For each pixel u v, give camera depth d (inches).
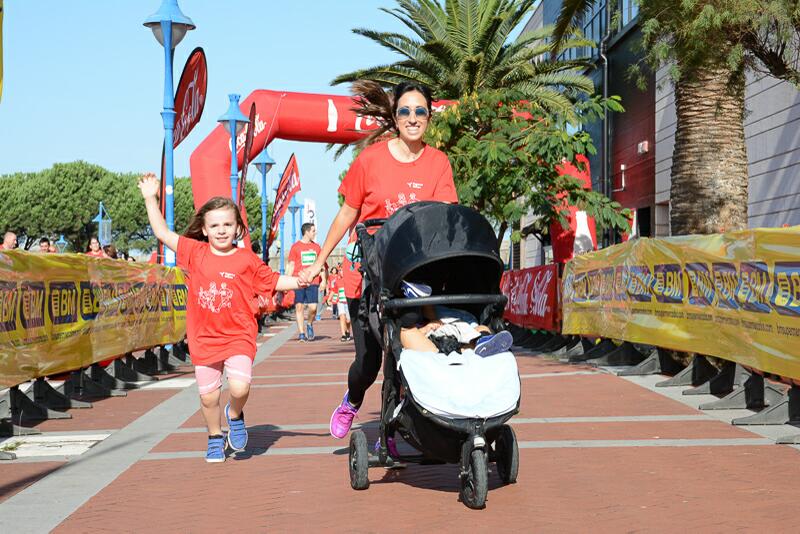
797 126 732.0
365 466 221.9
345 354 655.1
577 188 725.3
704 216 536.4
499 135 719.7
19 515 206.1
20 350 333.1
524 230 895.1
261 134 922.1
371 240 220.7
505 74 1203.2
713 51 450.6
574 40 1194.6
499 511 201.3
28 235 3255.4
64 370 382.3
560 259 853.8
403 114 229.3
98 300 425.4
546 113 750.5
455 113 735.1
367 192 235.8
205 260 258.7
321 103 935.0
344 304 808.3
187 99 653.3
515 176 706.2
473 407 197.0
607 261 515.2
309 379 486.3
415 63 1175.6
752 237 327.6
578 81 1249.4
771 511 197.3
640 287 459.5
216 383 260.1
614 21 574.2
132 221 3380.9
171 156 652.1
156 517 203.2
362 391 245.3
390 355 214.5
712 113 533.6
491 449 228.8
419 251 203.9
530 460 254.2
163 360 552.1
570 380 449.4
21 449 288.2
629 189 1243.2
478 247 205.5
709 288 372.8
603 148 1316.4
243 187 847.1
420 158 235.3
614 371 477.7
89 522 199.6
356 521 195.9
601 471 239.0
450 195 235.8
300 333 826.8
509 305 786.2
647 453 261.4
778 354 308.8
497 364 205.5
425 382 199.5
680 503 205.3
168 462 263.9
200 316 258.2
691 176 539.8
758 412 332.2
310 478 239.3
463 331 212.1
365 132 936.9
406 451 267.7
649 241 445.1
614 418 326.6
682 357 456.8
